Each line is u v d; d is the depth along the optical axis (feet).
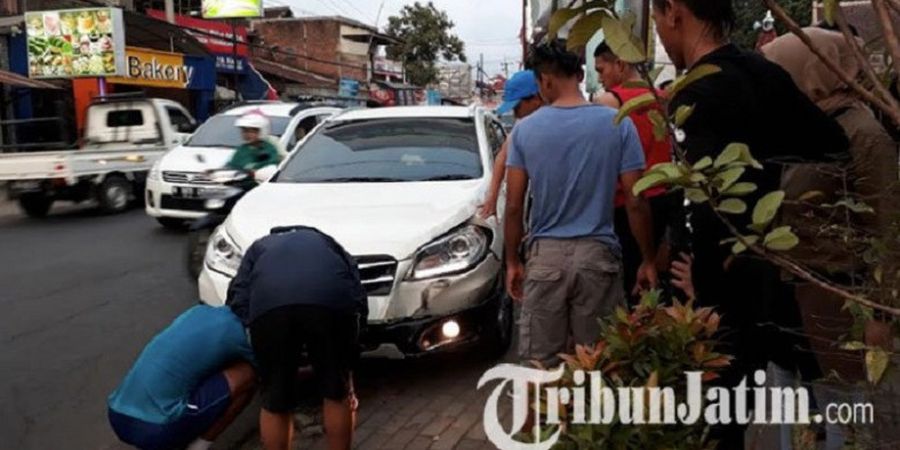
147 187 38.04
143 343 20.56
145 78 70.33
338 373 11.76
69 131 65.26
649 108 6.49
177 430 11.50
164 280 27.63
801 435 8.64
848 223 7.49
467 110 22.20
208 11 93.81
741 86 7.54
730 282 8.07
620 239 13.70
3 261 31.65
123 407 11.59
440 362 17.89
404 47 167.22
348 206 17.11
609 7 5.19
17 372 18.47
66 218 44.62
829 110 9.14
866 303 5.28
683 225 10.03
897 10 4.71
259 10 93.66
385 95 141.38
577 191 11.37
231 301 12.17
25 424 15.55
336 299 11.44
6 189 45.80
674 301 7.94
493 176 16.30
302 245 11.80
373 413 15.25
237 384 11.91
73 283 27.35
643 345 7.27
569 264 11.34
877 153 8.32
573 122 11.35
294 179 19.52
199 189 36.24
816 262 7.95
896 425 7.29
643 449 6.92
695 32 7.95
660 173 5.32
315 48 146.92
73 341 20.79
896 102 4.91
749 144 7.66
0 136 62.90
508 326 18.24
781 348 8.73
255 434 14.69
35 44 63.67
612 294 11.56
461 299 15.90
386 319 15.42
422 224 16.15
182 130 52.11
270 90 100.22
